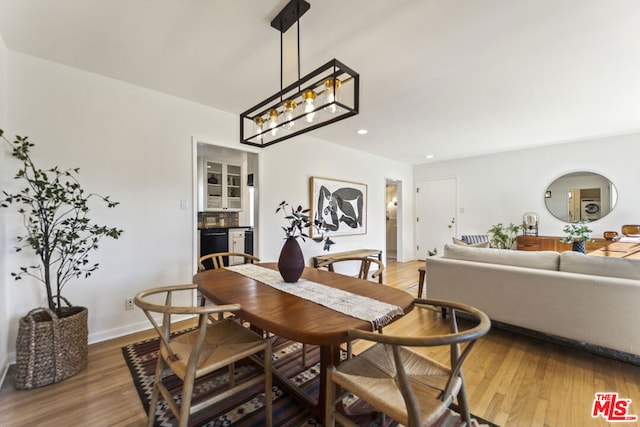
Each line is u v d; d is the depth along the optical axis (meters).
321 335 1.03
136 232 2.48
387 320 1.21
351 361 1.22
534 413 1.50
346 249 4.70
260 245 3.47
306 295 1.49
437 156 5.52
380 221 5.47
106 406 1.55
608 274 1.97
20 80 1.99
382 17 1.62
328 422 1.13
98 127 2.30
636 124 3.54
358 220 4.93
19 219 1.98
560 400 1.60
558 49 1.94
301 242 3.99
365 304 1.34
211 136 2.96
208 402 1.18
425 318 2.86
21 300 1.98
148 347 2.20
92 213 2.27
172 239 2.69
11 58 1.96
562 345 2.27
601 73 2.26
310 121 1.85
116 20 1.66
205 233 4.79
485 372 1.89
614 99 2.77
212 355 1.27
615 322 1.87
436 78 2.36
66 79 2.17
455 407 1.54
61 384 1.73
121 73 2.29
